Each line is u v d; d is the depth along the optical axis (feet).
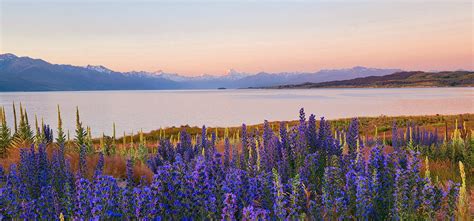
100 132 186.70
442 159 40.40
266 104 456.04
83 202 15.90
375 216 17.15
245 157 26.84
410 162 17.58
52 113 332.80
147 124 234.58
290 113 310.86
